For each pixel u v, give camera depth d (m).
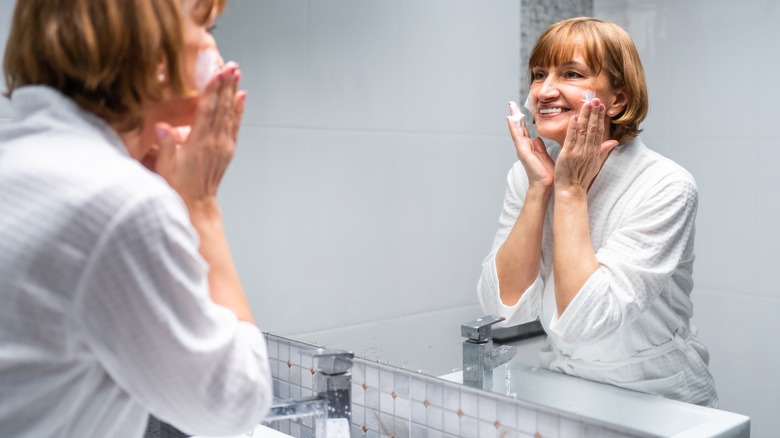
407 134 1.36
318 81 1.45
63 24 0.68
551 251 1.17
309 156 1.48
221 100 0.83
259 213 1.51
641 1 1.08
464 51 1.29
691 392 1.03
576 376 1.10
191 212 0.84
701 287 1.03
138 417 0.76
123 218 0.62
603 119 1.06
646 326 1.06
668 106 1.06
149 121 0.81
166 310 0.64
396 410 1.29
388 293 1.37
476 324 1.23
